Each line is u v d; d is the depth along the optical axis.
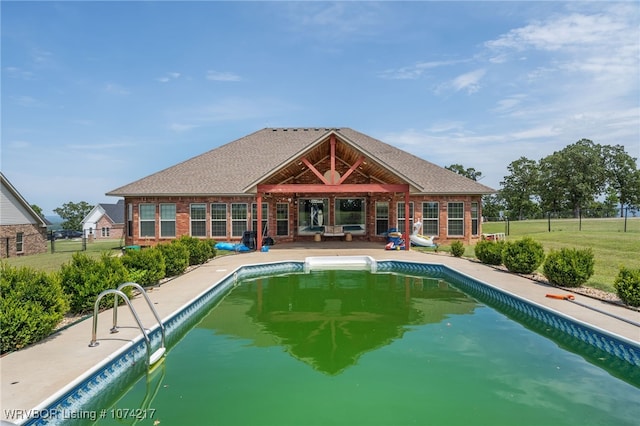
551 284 10.32
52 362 5.20
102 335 6.34
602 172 64.94
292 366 5.79
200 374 5.52
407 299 10.27
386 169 17.36
